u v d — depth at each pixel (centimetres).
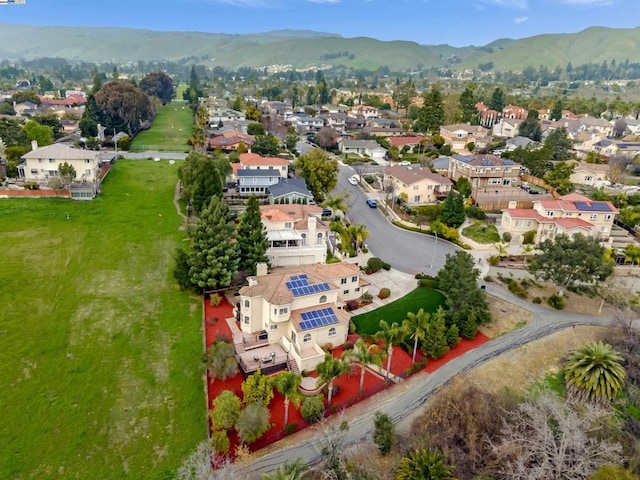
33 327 5047
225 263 5831
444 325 5181
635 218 8362
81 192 8669
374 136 15638
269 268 6309
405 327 4647
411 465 3441
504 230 8238
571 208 8031
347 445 3847
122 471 3525
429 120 15812
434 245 7750
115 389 4297
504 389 4647
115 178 10062
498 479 3659
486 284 6481
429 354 4997
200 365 4662
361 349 4300
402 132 16538
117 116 14662
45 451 3653
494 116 19375
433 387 4591
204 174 7588
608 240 7875
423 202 9669
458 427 4028
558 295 6122
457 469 3628
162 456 3662
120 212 8269
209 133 14762
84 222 7738
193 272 5781
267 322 4966
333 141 14250
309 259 6625
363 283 5969
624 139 16075
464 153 13325
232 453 3719
